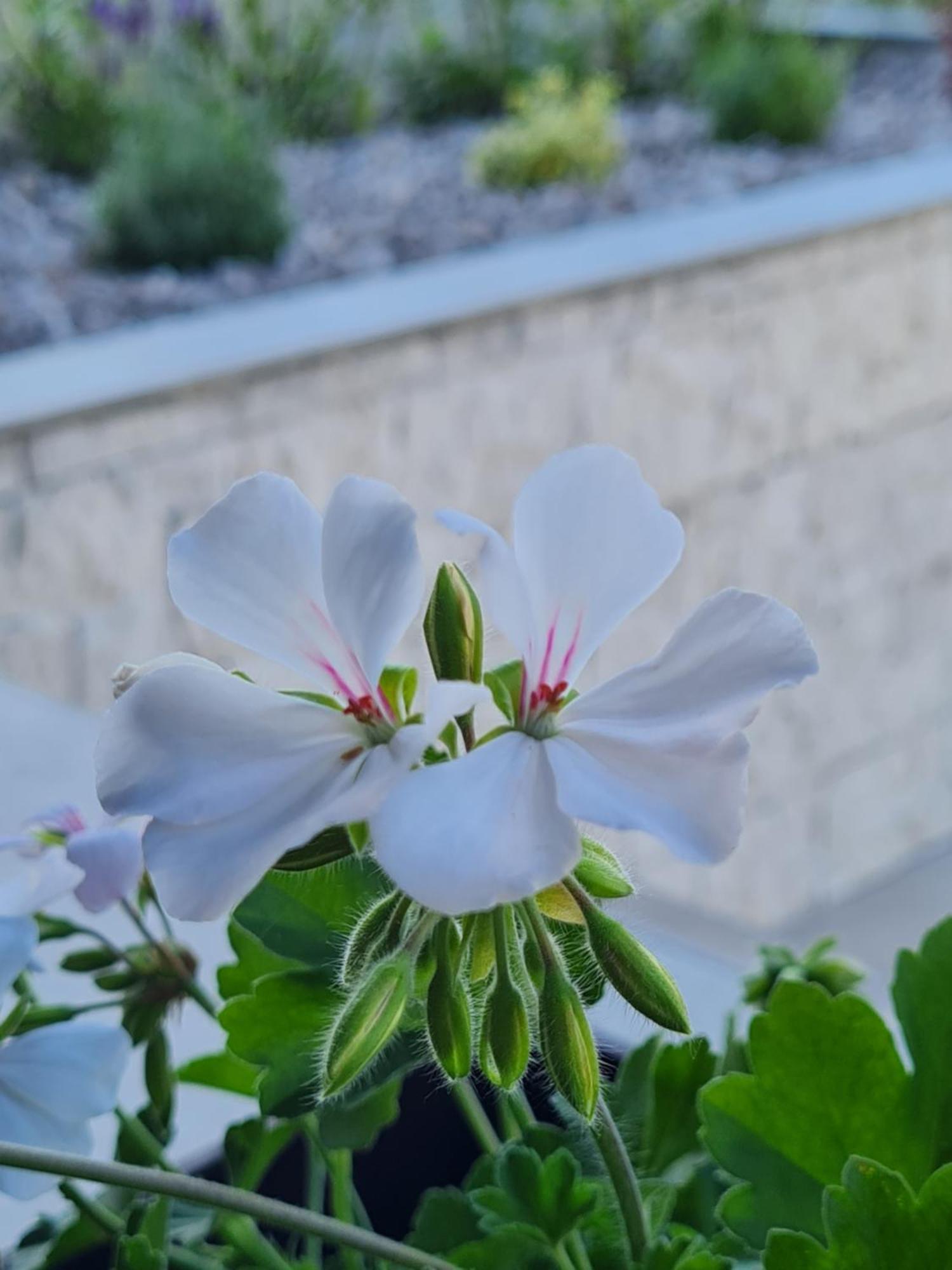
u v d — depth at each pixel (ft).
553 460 0.57
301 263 5.67
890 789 4.84
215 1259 0.76
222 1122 1.12
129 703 0.52
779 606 0.52
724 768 0.50
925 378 5.32
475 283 4.36
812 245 4.84
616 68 7.95
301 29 7.07
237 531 0.57
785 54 7.32
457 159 6.90
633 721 0.53
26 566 3.63
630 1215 0.66
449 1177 0.96
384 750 0.52
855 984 0.79
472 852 0.46
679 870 4.13
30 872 0.65
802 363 4.92
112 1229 0.73
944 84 7.98
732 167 6.90
